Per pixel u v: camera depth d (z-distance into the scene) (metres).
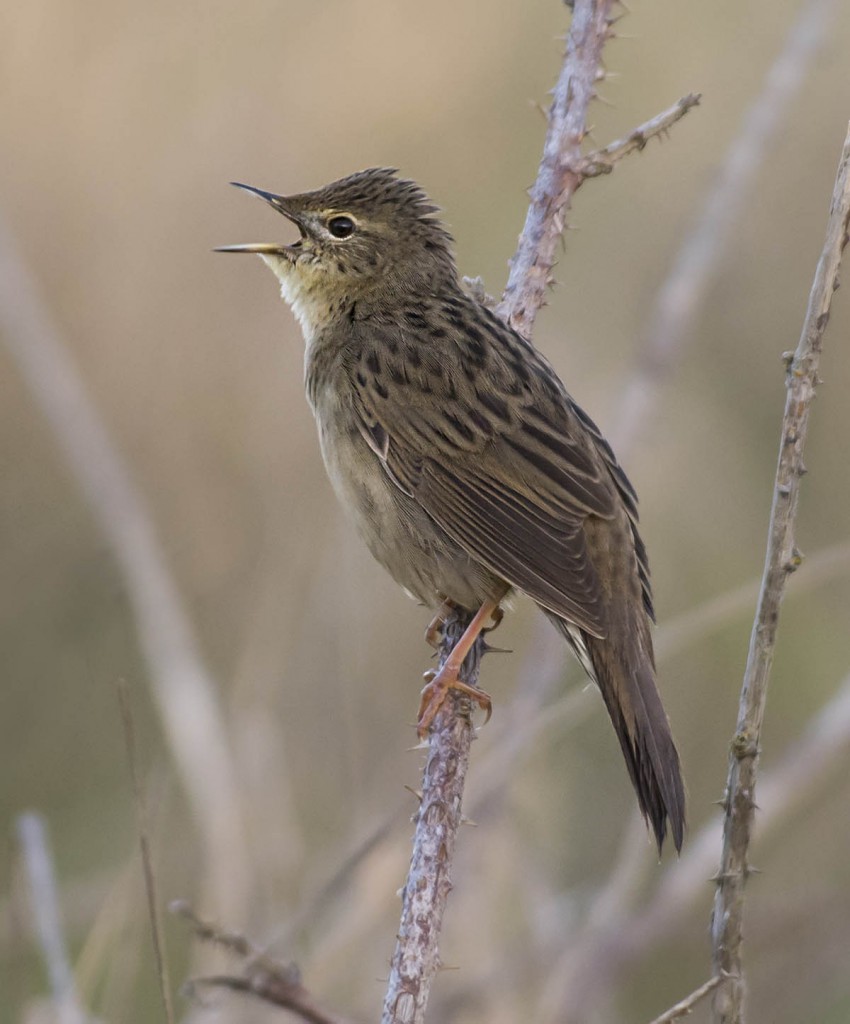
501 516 9.00
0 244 12.25
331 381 9.68
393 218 10.05
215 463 13.20
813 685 12.54
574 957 9.84
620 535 8.95
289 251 10.20
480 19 14.28
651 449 12.34
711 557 12.76
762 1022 10.98
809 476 13.12
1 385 13.30
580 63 9.25
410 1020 6.92
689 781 12.35
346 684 11.03
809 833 12.17
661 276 13.52
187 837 11.42
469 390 9.26
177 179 13.82
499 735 10.13
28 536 13.14
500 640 12.66
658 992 11.59
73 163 13.82
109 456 11.55
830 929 11.16
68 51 14.00
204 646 12.61
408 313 9.80
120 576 12.89
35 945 9.54
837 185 6.82
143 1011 10.94
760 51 14.34
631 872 10.30
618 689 8.44
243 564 12.90
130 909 9.03
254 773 10.55
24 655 12.88
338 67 14.17
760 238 13.46
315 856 11.16
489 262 13.78
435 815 7.60
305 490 12.80
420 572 9.42
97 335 13.53
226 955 9.62
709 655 12.72
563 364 13.33
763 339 13.29
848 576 12.82
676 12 14.59
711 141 14.02
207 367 13.44
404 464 9.28
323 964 9.59
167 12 14.20
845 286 13.46
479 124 14.09
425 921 7.22
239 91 14.05
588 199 13.92
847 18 13.98
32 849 9.19
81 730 12.81
